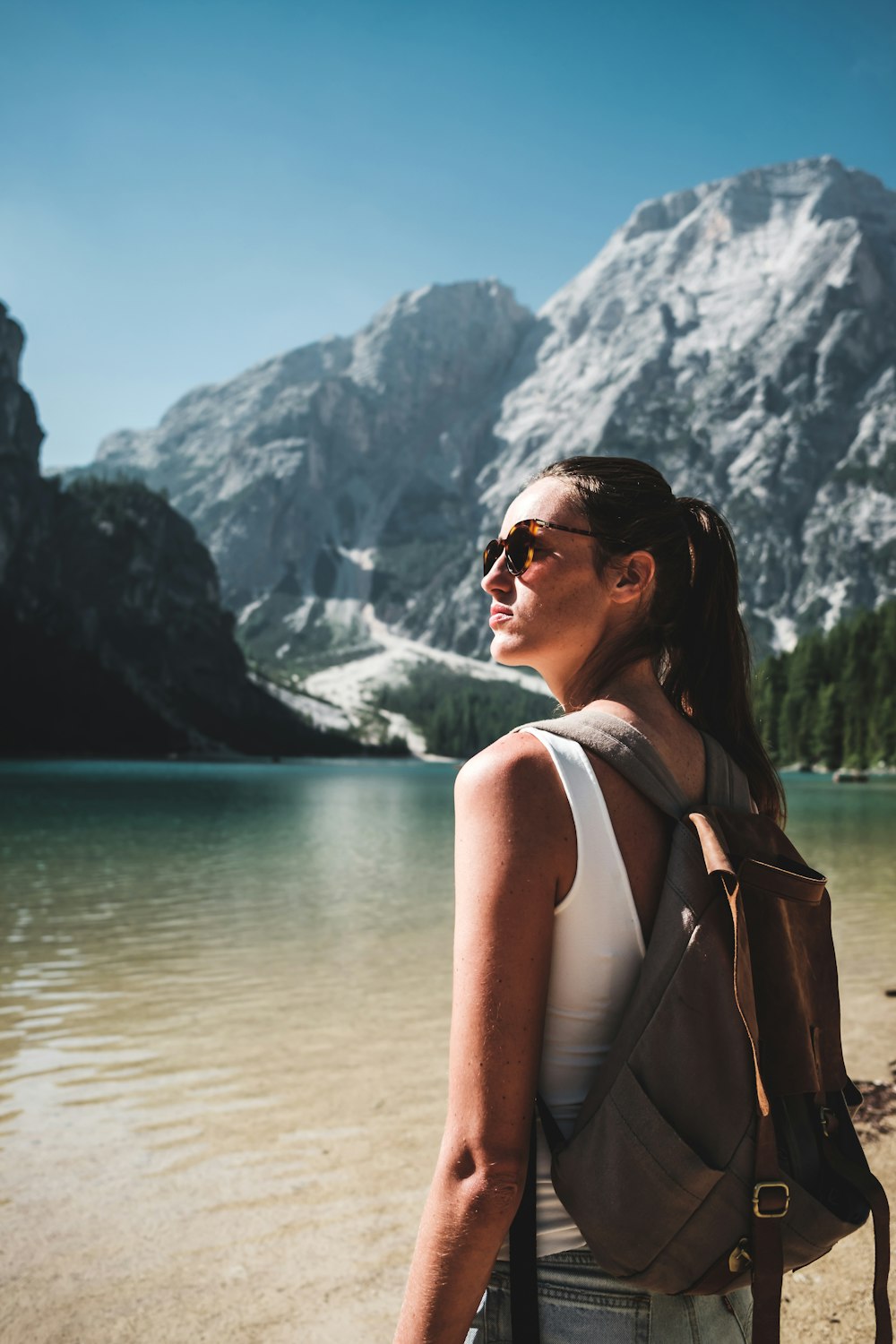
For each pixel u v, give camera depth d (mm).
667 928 1049
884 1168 3926
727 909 1049
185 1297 3277
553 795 1074
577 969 1071
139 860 20188
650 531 1291
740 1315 1161
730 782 1228
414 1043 6578
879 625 129875
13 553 174625
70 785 63469
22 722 139875
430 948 10305
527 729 1131
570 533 1282
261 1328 3059
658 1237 989
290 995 8094
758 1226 975
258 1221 3887
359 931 11398
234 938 10930
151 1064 6121
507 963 1032
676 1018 1016
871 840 26812
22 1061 6223
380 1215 3934
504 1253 1131
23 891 15266
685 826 1092
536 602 1281
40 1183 4293
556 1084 1088
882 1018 7016
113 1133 4910
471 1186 1003
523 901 1042
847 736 123812
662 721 1213
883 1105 4840
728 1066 1002
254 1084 5695
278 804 47688
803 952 1118
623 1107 1010
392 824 34094
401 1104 5320
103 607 186875
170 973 9008
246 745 184500
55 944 10523
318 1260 3549
